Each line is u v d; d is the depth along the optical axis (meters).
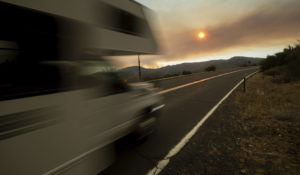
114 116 2.05
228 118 4.20
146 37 2.66
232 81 12.95
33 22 1.22
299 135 2.87
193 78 17.53
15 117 1.10
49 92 1.31
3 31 1.08
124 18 2.17
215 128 3.58
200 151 2.63
